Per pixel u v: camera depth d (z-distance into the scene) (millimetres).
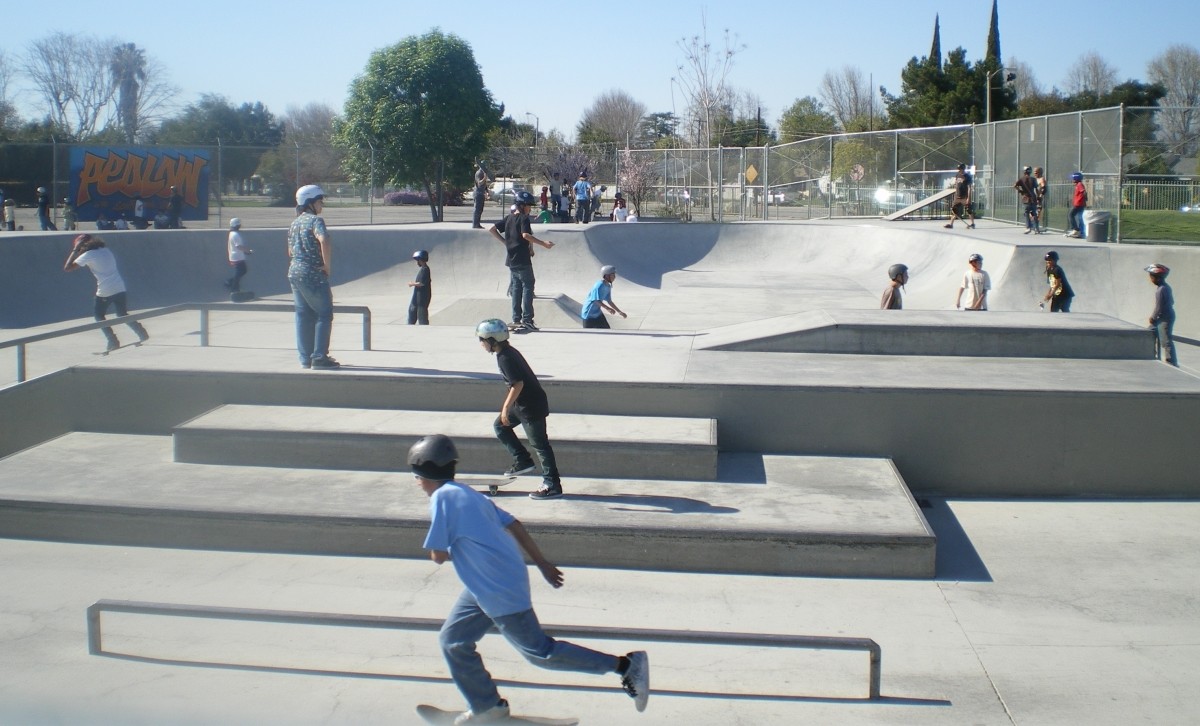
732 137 62438
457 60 35938
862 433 8070
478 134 37219
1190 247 16734
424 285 14320
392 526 6691
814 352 9500
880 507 6898
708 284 22078
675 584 6332
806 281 22453
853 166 32719
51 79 57406
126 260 19156
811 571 6465
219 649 5398
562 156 45969
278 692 4871
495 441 7551
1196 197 29531
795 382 8180
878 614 5906
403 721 4590
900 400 8008
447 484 4320
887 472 7668
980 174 28062
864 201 32156
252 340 12773
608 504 6953
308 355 8797
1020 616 5879
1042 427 7961
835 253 25656
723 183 34906
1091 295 16766
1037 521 7504
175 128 63625
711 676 5145
